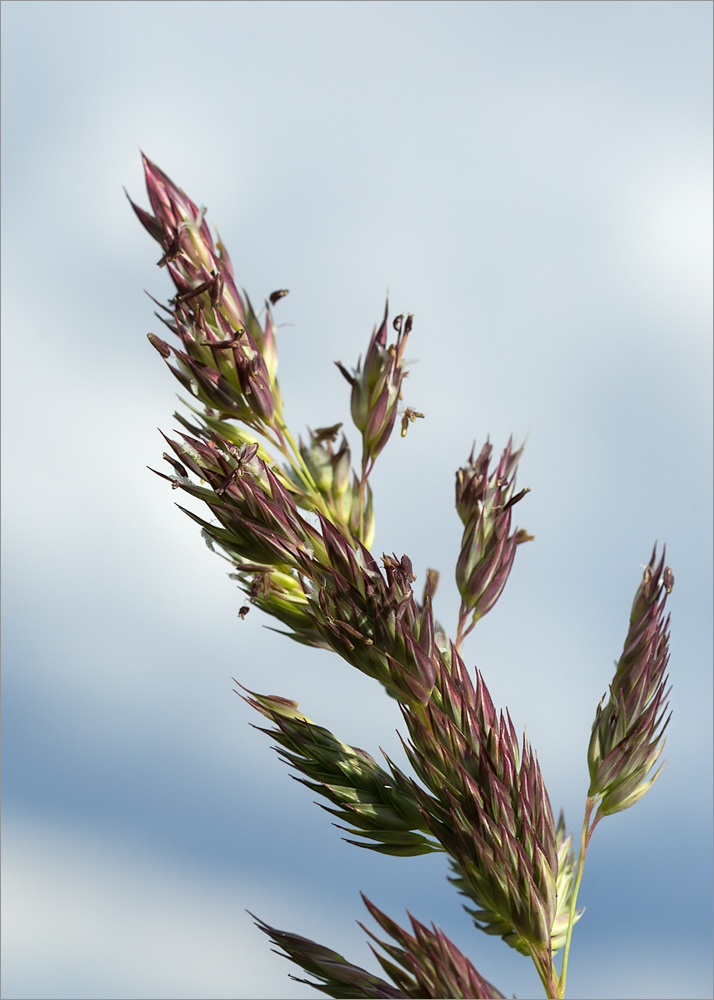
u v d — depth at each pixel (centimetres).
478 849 22
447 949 22
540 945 22
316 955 22
